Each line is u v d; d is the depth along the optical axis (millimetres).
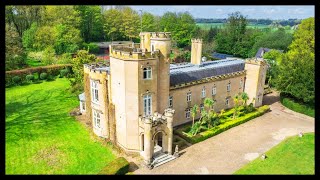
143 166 32344
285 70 52625
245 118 46344
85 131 41875
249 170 30812
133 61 31906
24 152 35438
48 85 68938
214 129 41469
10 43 77250
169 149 34594
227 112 49125
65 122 45281
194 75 45594
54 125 44031
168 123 33812
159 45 35188
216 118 43625
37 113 49469
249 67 52688
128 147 35094
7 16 98625
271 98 60875
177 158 34219
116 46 35969
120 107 34562
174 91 41688
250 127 44344
